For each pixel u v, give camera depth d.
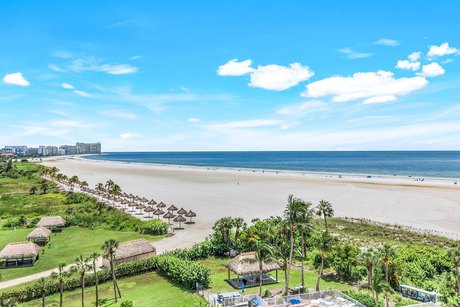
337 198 122.31
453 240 73.75
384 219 92.88
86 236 79.88
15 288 50.22
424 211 100.94
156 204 112.69
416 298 47.47
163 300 46.72
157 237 78.56
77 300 47.31
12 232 82.81
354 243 71.12
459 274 52.25
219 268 60.47
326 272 59.19
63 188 148.12
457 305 44.00
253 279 54.72
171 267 54.56
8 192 135.25
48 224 83.88
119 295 48.16
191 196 130.12
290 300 44.69
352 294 46.41
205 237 76.06
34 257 61.69
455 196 121.75
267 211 102.25
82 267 44.22
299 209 49.56
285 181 174.38
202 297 47.72
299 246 66.12
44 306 43.00
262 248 47.78
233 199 122.62
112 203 116.56
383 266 49.19
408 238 76.00
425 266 57.66
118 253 59.59
